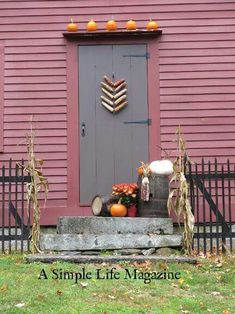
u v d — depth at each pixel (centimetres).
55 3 1027
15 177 857
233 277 688
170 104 1008
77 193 996
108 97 1011
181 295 614
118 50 1019
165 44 1017
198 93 1009
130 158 1002
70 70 1015
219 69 1012
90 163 1002
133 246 835
